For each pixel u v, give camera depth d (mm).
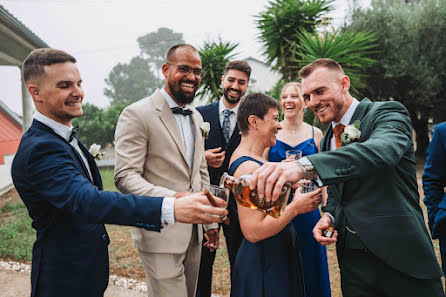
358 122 1517
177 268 1985
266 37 7492
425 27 10930
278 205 1168
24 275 3443
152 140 2006
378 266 1474
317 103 1648
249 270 1598
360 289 1544
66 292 1401
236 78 2986
